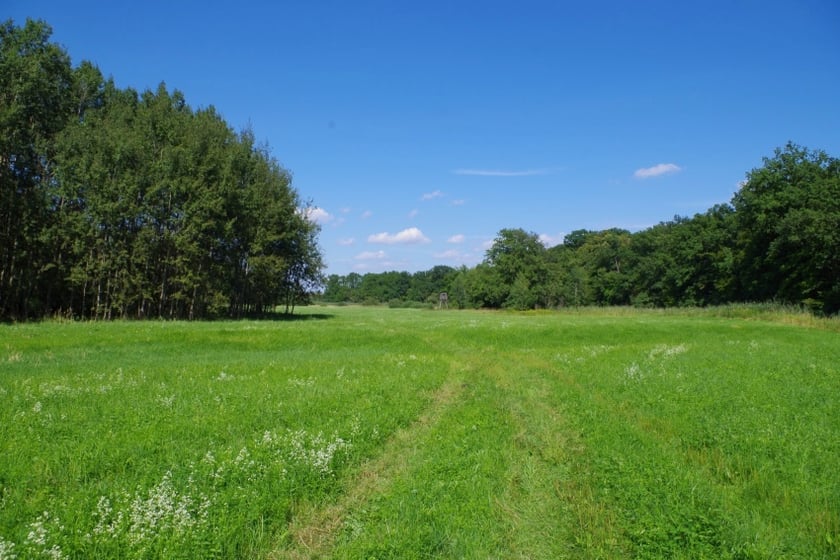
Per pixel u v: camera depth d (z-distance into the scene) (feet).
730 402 45.27
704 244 309.83
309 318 211.00
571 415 44.09
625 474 29.45
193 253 161.99
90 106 172.45
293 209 210.38
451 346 104.58
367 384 54.65
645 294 376.48
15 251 142.31
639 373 61.26
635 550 22.67
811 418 39.60
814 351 81.92
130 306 170.91
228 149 187.93
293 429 37.17
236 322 142.20
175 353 82.69
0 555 19.21
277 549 22.86
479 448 35.60
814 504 25.89
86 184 145.28
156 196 155.33
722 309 194.08
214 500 24.98
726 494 27.14
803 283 214.48
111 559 20.21
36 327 105.70
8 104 138.92
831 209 198.18
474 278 444.96
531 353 92.22
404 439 38.01
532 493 28.78
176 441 33.22
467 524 24.49
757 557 21.02
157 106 169.07
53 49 147.95
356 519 25.57
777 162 237.45
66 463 28.91
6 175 137.18
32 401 42.86
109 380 53.26
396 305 524.11
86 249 150.10
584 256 481.05
